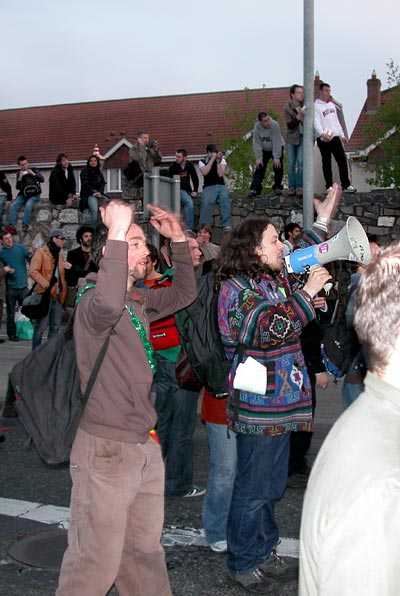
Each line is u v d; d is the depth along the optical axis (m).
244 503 4.47
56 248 11.68
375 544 1.54
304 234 6.02
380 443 1.62
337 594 1.55
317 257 4.45
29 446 3.65
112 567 3.45
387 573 1.53
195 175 16.95
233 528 4.52
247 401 4.28
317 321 5.94
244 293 4.32
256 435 4.33
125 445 3.46
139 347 3.54
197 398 6.07
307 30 11.49
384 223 15.44
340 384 10.70
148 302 4.32
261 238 4.42
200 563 4.92
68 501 6.16
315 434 8.18
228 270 4.46
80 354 3.47
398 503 1.55
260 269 4.40
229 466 4.98
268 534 4.55
